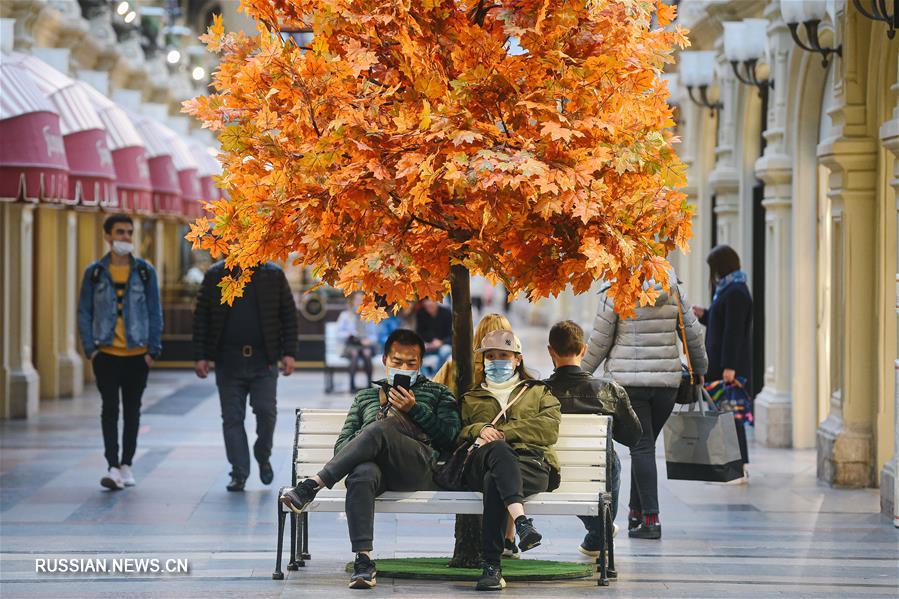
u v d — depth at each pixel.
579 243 9.71
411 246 9.74
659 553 12.12
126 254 16.23
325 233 9.52
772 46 20.83
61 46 26.83
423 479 10.38
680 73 25.62
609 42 9.50
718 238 25.30
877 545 12.67
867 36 16.19
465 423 10.59
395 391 10.42
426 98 9.45
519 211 9.43
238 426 16.05
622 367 12.98
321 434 10.93
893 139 13.94
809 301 20.39
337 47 9.73
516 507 9.91
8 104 18.62
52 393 28.41
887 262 16.11
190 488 16.14
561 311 58.06
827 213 20.30
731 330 16.83
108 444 16.09
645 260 9.80
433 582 10.53
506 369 10.58
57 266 28.81
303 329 39.38
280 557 10.65
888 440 16.31
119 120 26.09
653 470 12.96
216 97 9.86
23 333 24.70
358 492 10.11
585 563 11.51
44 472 17.45
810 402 20.45
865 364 16.50
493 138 9.28
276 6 10.07
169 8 46.00
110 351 16.14
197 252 51.00
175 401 28.31
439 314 28.48
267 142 9.43
